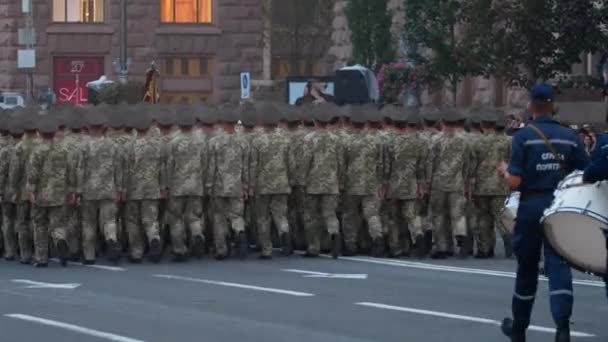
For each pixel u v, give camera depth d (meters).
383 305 20.02
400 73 51.16
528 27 41.69
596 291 21.91
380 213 28.42
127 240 28.77
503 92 56.50
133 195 27.36
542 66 42.38
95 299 20.92
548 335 17.08
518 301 15.84
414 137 28.16
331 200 27.81
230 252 28.72
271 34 72.69
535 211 15.63
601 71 42.22
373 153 28.08
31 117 27.77
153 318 18.69
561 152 15.76
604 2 41.56
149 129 27.61
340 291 21.84
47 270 26.11
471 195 28.09
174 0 75.31
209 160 27.84
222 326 17.91
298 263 26.92
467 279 23.70
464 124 28.16
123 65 63.72
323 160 27.78
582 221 14.96
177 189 27.48
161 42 75.00
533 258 15.77
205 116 27.98
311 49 72.12
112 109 27.77
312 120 28.33
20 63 66.81
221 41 75.19
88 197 27.14
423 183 28.11
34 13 73.94
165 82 75.00
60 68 74.75
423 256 28.05
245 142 27.81
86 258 27.30
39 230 26.88
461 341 16.64
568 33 41.81
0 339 17.00
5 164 27.95
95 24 74.62
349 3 60.50
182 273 25.03
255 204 28.12
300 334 17.20
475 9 42.72
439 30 45.44
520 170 15.71
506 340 16.69
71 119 27.34
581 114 38.00
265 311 19.39
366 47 59.97
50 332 17.50
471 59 43.41
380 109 28.66
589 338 16.91
